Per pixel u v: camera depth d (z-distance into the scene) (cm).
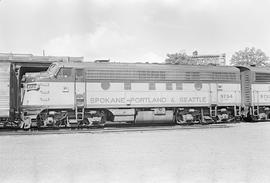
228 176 936
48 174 970
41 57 3075
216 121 2611
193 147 1445
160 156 1235
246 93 2778
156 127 2356
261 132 2023
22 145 1534
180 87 2453
